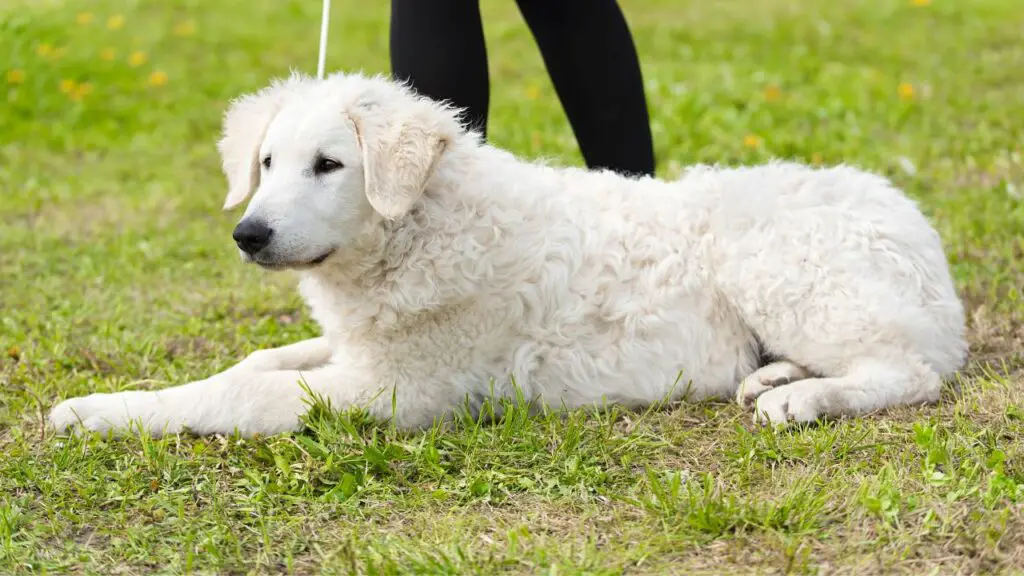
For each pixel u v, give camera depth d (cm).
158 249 797
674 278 495
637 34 1529
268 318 636
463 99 564
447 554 363
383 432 465
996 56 1305
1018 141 938
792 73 1245
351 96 462
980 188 809
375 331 470
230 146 500
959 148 920
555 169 529
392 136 448
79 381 539
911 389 475
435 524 387
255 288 707
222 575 363
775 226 492
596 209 504
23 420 490
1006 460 414
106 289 718
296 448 443
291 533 387
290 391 467
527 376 482
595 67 593
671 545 365
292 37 1577
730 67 1288
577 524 385
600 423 458
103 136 1144
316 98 470
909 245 496
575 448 438
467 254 460
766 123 1033
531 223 477
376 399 471
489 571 352
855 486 399
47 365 567
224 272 747
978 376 507
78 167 1048
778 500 385
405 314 463
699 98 1121
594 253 488
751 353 511
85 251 800
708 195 510
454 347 473
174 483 425
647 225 503
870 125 1017
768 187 505
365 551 370
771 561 355
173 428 465
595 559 354
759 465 420
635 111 607
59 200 941
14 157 1074
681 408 480
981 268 655
